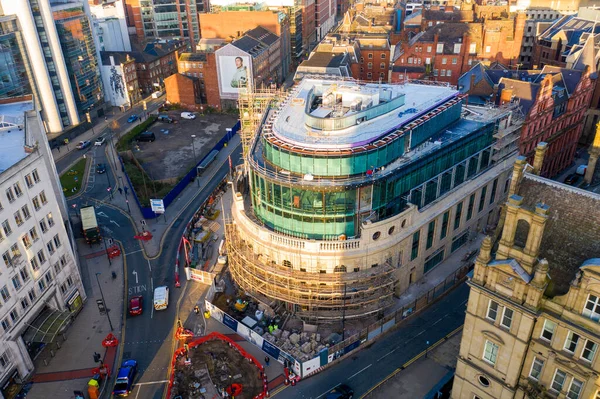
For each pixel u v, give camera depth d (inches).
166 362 2412.6
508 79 3597.4
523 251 1549.0
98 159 4805.6
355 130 2509.8
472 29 5078.7
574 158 4323.3
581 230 1587.1
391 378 2269.9
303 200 2396.7
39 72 4899.1
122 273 3112.7
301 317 2503.7
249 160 2620.6
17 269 2278.5
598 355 1464.1
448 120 2977.4
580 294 1453.0
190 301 2824.8
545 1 7662.4
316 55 5216.5
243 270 2642.7
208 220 3651.6
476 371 1828.2
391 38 6397.6
